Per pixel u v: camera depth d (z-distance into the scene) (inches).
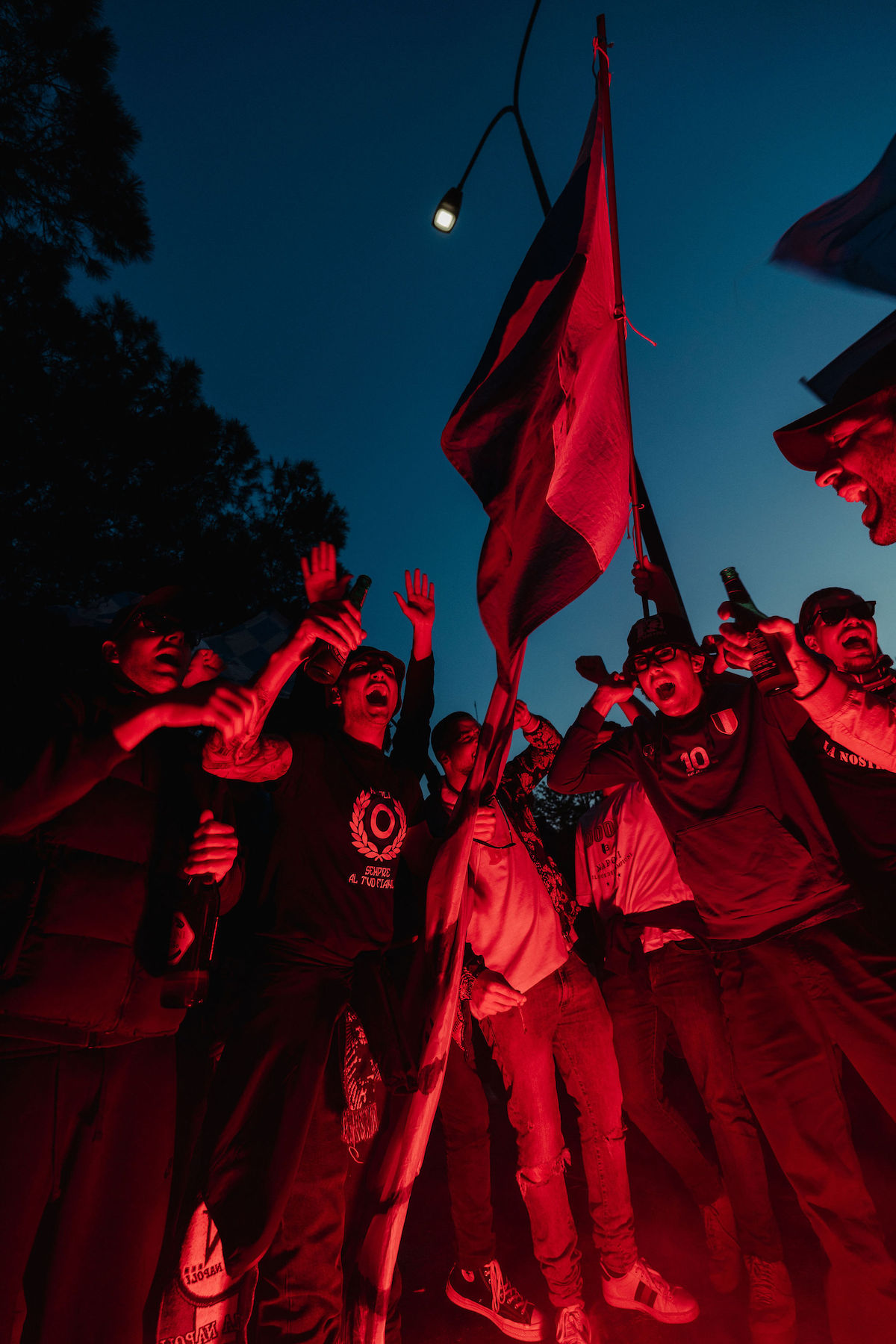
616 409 93.8
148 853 77.0
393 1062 77.5
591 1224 136.0
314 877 85.5
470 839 78.0
